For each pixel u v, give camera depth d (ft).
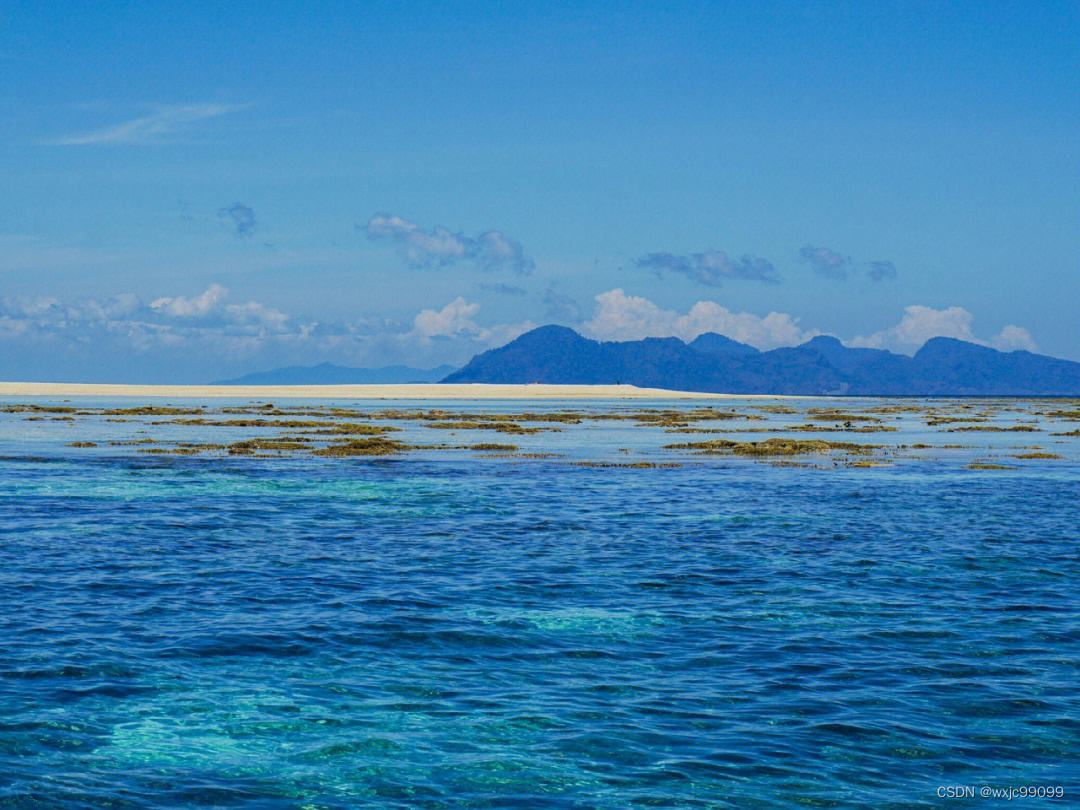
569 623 68.59
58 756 45.29
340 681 56.03
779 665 59.21
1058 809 41.06
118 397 570.05
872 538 104.63
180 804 40.96
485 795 42.11
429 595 76.64
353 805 41.19
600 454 210.59
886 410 565.94
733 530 109.81
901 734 48.60
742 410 520.01
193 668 57.98
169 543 97.96
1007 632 66.64
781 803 41.52
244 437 243.19
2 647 60.95
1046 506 131.03
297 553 93.56
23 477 153.89
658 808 41.06
